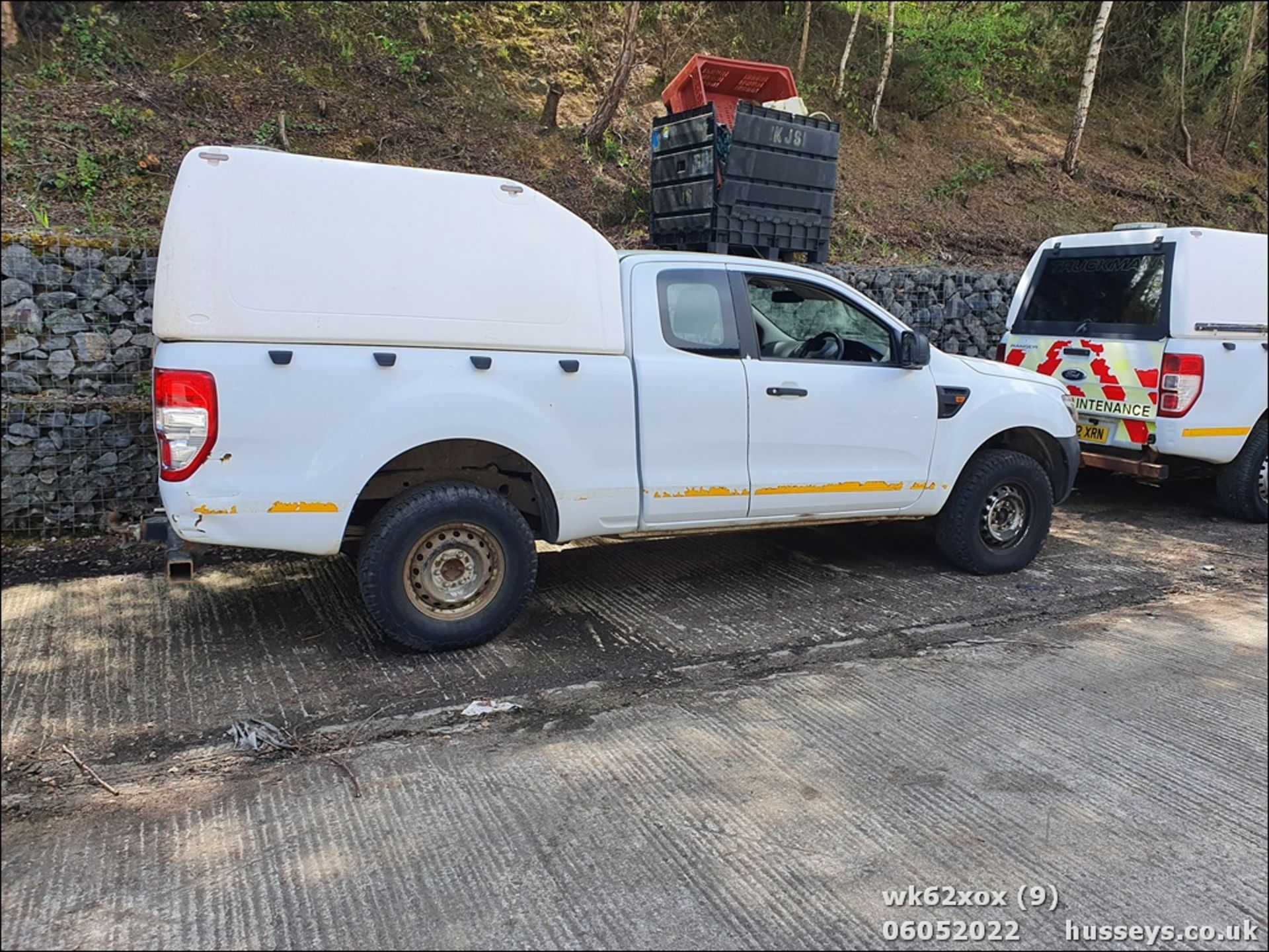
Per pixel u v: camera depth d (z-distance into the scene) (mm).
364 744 3584
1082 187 12992
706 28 12633
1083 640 4805
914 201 11398
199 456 3760
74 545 5910
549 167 9453
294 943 2494
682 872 2836
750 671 4332
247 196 3818
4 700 3846
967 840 3039
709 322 4848
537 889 2746
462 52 10453
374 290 4020
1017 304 7969
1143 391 6867
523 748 3578
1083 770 3492
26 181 7027
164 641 4492
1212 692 4199
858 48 13484
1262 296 6988
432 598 4309
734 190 6648
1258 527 7316
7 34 8203
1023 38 14094
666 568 5871
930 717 3896
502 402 4250
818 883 2797
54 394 6031
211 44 9188
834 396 5098
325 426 3945
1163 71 15500
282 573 5484
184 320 3729
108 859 2842
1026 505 5875
